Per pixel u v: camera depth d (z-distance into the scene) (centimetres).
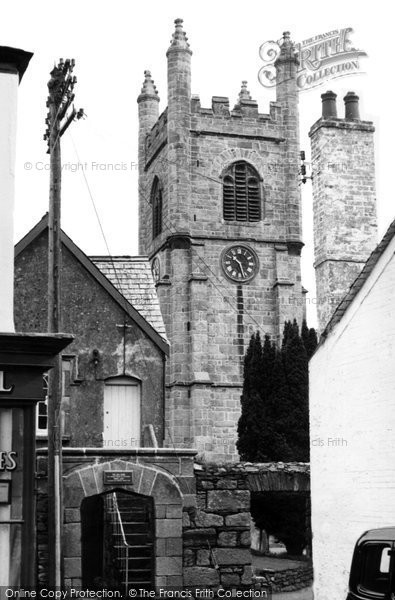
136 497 2569
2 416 1254
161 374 2702
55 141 2094
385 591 1315
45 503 2034
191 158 5741
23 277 2619
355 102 4919
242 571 2122
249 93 6003
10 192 1384
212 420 5353
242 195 5772
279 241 5731
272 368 4034
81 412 2623
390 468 1875
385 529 1382
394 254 1892
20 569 1236
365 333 1984
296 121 5909
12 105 1405
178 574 2089
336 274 4631
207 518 2131
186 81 5797
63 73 2088
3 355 1250
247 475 2217
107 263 3114
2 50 1399
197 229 5644
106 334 2688
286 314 5572
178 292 5528
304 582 2931
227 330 5522
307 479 2259
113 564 2500
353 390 2023
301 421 3966
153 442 2575
